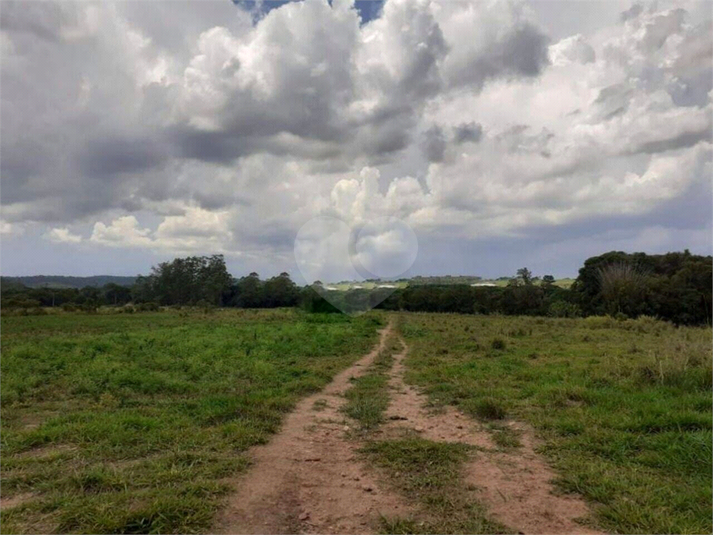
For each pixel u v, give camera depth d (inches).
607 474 167.2
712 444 185.6
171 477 162.4
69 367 392.2
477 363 412.8
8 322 1005.8
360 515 143.1
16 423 241.0
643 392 276.7
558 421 229.1
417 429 229.8
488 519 139.3
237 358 440.1
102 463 179.0
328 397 308.3
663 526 132.3
